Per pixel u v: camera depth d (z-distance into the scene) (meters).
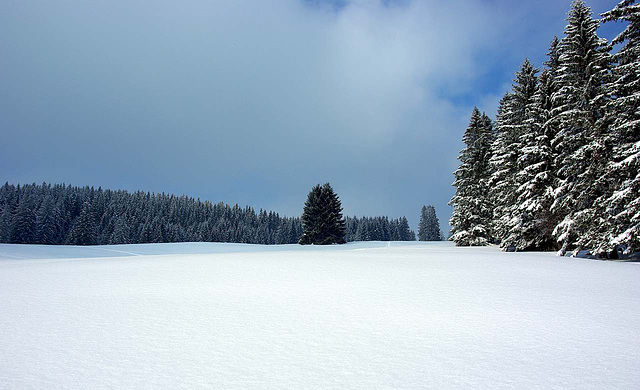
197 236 107.75
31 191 109.69
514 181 25.81
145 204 113.62
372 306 6.11
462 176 36.75
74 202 107.94
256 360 3.67
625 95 16.05
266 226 137.88
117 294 7.16
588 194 17.45
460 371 3.41
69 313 5.61
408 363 3.61
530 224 24.06
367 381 3.17
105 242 94.50
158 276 9.65
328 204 62.12
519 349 4.04
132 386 3.06
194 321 5.16
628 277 9.59
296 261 13.79
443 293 7.28
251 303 6.35
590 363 3.63
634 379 3.24
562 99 20.78
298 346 4.11
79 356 3.78
